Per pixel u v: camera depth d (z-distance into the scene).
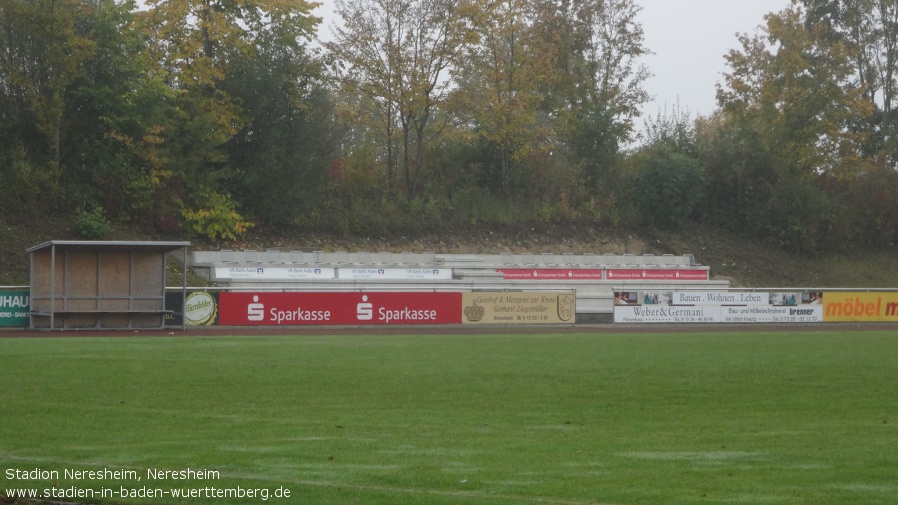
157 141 57.75
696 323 53.66
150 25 61.34
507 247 70.56
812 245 77.50
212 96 62.97
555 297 51.75
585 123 80.50
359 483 12.25
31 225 54.16
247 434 15.89
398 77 68.94
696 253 75.19
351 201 69.88
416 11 69.00
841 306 56.00
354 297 47.81
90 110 57.47
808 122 79.25
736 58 82.00
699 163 80.38
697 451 14.62
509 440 15.54
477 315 50.19
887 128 83.75
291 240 63.88
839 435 16.16
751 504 11.30
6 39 55.75
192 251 57.84
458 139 77.19
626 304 52.91
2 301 41.59
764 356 30.30
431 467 13.28
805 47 79.38
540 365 27.03
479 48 71.25
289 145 63.44
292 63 63.66
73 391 20.70
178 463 13.43
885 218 80.88
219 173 60.81
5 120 56.72
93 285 42.22
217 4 62.97
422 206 71.00
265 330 45.47
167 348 31.92
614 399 20.42
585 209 76.81
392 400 20.08
